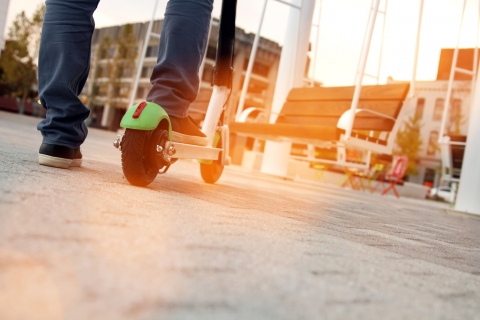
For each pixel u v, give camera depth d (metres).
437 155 33.78
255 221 1.40
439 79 33.25
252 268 0.78
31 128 6.89
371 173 11.83
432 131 33.59
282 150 6.53
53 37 1.87
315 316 0.59
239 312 0.56
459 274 1.14
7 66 27.81
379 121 4.76
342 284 0.79
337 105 5.26
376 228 1.94
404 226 2.31
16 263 0.60
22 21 27.84
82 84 2.00
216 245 0.91
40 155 1.87
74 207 1.04
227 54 2.50
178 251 0.81
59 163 1.88
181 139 2.04
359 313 0.64
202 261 0.77
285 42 6.25
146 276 0.64
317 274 0.82
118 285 0.58
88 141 6.70
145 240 0.84
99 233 0.83
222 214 1.42
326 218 1.97
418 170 34.56
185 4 1.96
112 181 1.79
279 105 6.16
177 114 1.98
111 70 32.59
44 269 0.60
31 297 0.51
